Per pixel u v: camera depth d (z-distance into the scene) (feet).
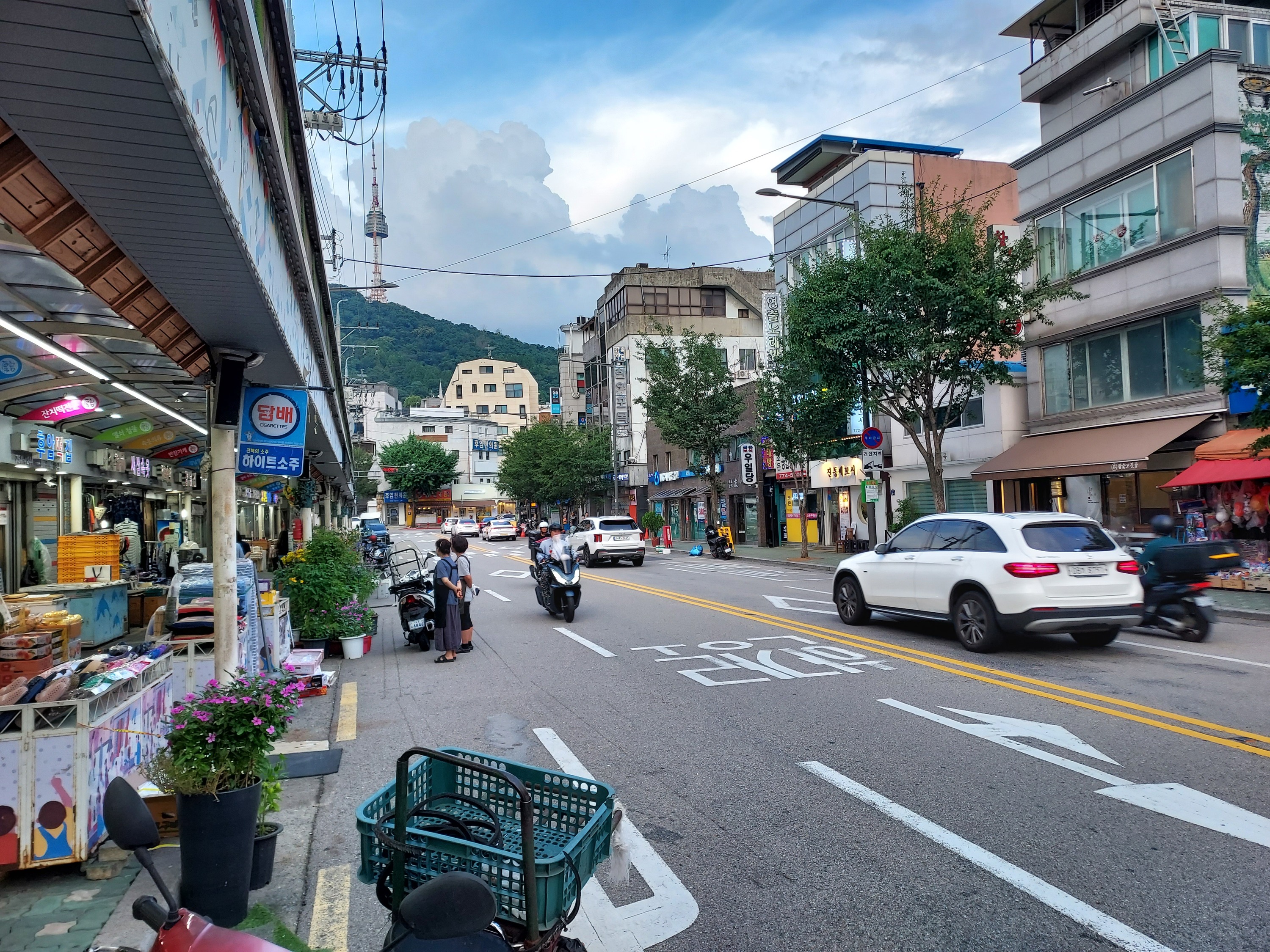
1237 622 40.75
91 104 9.70
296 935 12.47
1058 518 33.06
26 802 14.17
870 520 93.81
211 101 11.50
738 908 12.89
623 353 184.14
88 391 37.40
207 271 15.88
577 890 9.32
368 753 22.18
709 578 73.41
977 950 11.43
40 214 13.82
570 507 202.08
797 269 73.87
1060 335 66.49
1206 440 54.08
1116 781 17.81
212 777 12.80
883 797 17.35
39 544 42.29
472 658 36.70
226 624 22.63
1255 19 60.49
